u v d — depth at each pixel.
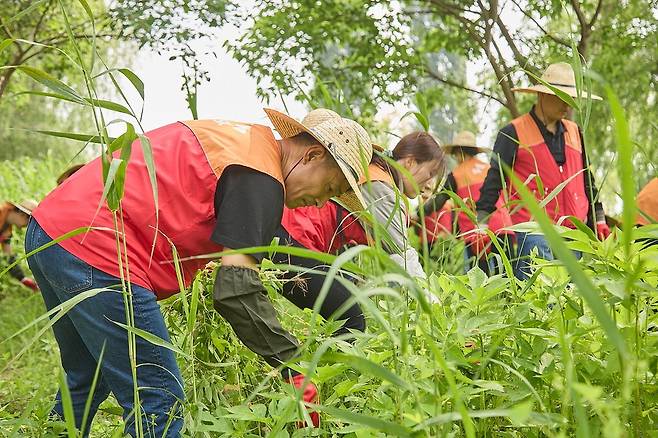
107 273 2.47
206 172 2.49
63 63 11.02
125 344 2.50
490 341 2.19
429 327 2.13
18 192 12.37
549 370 2.00
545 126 4.94
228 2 7.06
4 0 9.09
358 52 10.21
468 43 10.19
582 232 1.96
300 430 2.07
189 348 2.67
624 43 10.80
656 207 4.32
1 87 9.37
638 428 1.79
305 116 2.75
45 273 2.54
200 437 2.48
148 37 7.04
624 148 1.10
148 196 2.50
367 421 1.51
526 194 1.10
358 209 2.89
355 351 1.96
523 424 1.74
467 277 2.30
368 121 9.43
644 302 2.02
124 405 2.55
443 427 1.66
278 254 3.33
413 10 11.05
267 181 2.47
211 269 2.83
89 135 2.06
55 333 2.88
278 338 2.48
